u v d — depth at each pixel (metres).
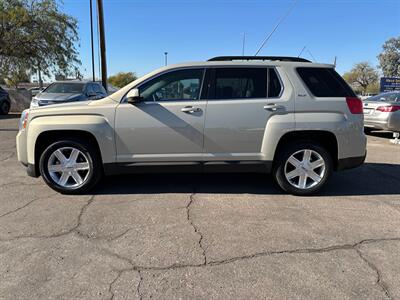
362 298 2.59
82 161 4.77
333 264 3.06
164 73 4.67
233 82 4.69
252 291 2.67
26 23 18.39
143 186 5.24
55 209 4.27
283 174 4.79
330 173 4.81
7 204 4.43
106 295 2.61
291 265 3.04
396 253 3.26
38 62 19.83
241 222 3.93
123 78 62.12
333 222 3.96
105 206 4.39
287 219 4.04
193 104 4.59
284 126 4.58
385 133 12.34
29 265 3.00
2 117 15.59
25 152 4.73
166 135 4.61
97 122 4.54
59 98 11.53
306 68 4.73
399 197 4.88
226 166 4.72
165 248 3.32
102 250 3.27
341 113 4.65
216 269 2.96
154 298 2.58
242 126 4.61
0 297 2.57
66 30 20.23
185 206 4.41
